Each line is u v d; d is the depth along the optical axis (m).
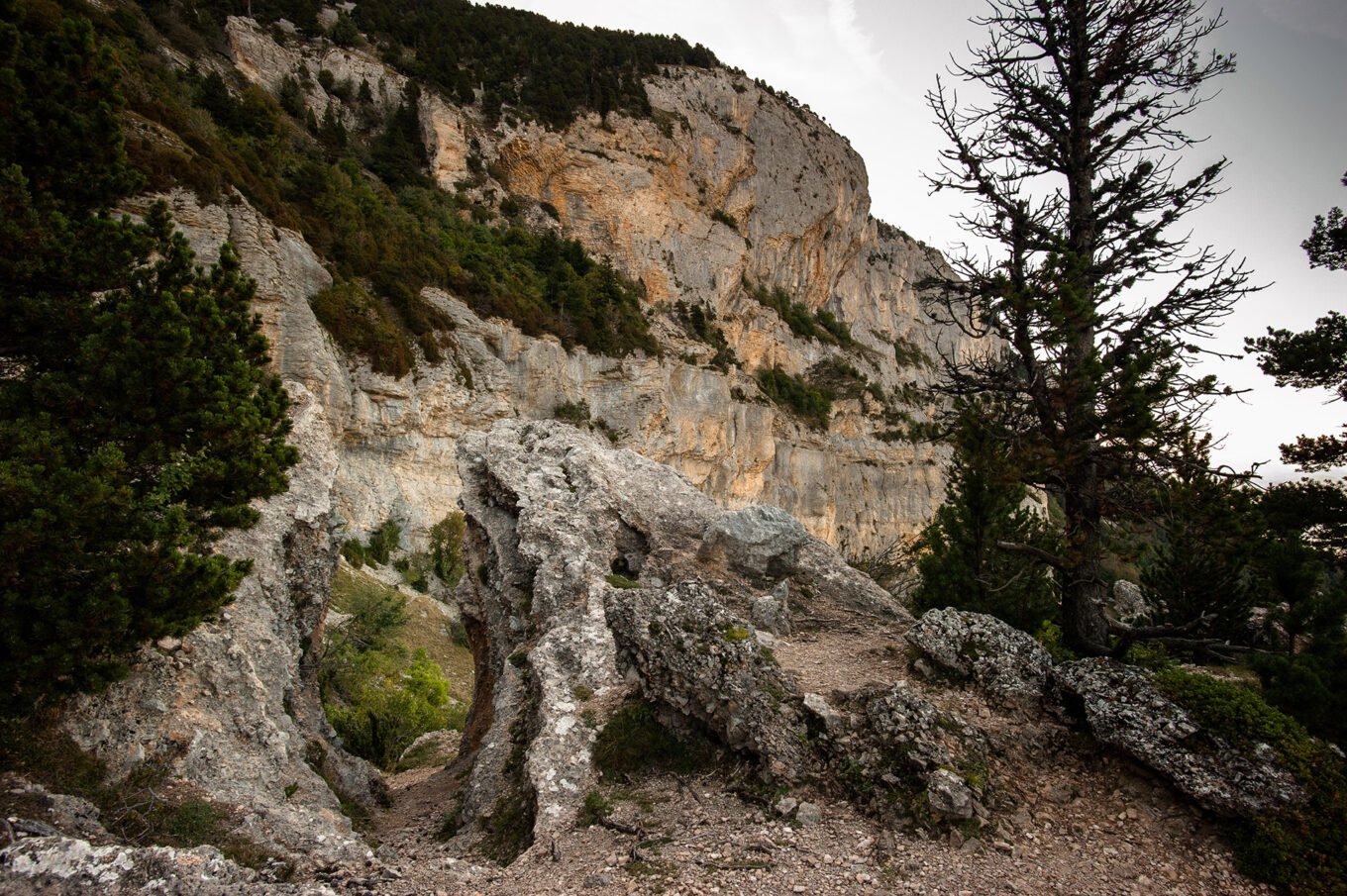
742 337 116.81
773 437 97.94
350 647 32.84
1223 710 9.23
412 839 12.87
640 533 19.77
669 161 116.56
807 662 14.44
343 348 50.19
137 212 36.31
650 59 136.00
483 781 12.95
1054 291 12.88
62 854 6.88
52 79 10.98
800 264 142.00
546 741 12.02
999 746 10.36
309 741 14.91
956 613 13.56
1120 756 9.86
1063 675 11.15
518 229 95.44
